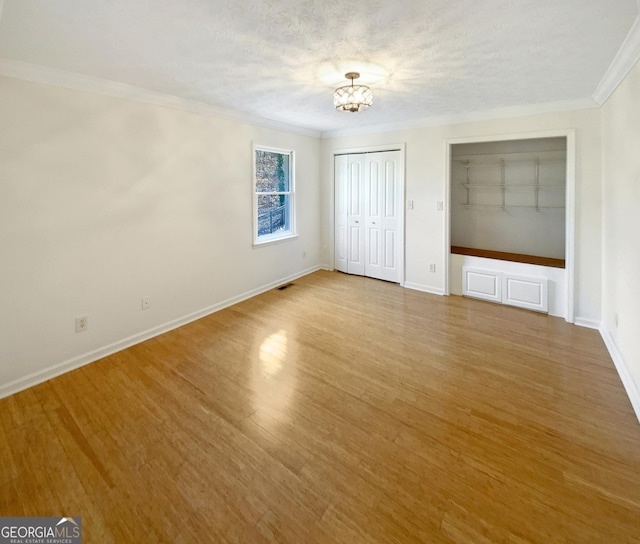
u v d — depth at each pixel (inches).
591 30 76.1
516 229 187.5
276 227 197.3
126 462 70.9
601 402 89.8
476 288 171.8
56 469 69.1
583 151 133.6
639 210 86.3
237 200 163.2
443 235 175.3
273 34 76.8
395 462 70.9
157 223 130.0
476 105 141.9
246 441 77.1
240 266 169.6
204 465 70.3
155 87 115.0
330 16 69.2
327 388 97.5
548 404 89.4
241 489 64.6
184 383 100.3
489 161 189.8
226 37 78.0
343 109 110.3
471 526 57.1
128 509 60.5
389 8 66.2
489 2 64.6
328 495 63.2
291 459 71.9
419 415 85.7
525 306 156.9
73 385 99.3
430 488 64.6
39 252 99.3
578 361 111.1
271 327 140.5
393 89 118.7
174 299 139.3
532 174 179.5
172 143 131.9
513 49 85.7
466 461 70.9
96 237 112.1
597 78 108.1
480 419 84.0
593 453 72.4
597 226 133.5
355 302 169.5
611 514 58.6
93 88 106.0
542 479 66.2
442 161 170.2
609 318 122.2
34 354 100.1
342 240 220.2
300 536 55.8
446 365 109.6
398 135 183.3
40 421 83.7
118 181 116.1
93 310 113.1
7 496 63.1
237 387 98.2
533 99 132.3
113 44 80.9
